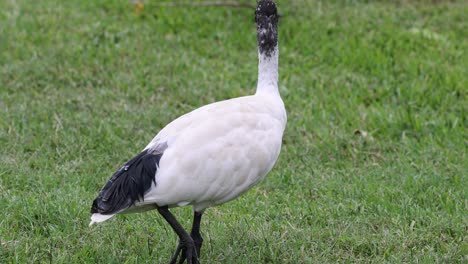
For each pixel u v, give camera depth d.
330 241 9.51
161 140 8.00
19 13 18.03
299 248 9.28
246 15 18.17
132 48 16.50
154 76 15.24
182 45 16.91
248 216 10.10
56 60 15.70
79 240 9.24
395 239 9.50
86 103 13.86
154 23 17.78
